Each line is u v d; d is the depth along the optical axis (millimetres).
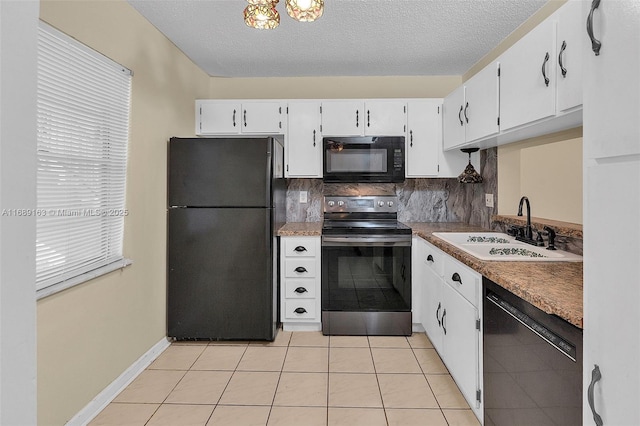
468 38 2686
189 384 2188
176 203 2717
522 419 1322
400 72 3438
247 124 3254
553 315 1134
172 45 2781
